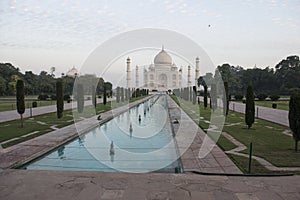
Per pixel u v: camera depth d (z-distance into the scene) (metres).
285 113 22.39
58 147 10.14
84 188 5.62
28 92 56.66
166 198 5.15
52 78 65.44
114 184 5.85
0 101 41.22
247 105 14.04
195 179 6.18
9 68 58.47
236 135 12.12
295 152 8.90
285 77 53.25
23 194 5.32
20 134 12.20
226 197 5.18
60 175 6.43
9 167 7.14
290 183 5.90
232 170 6.89
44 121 17.20
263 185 5.79
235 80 58.03
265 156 8.34
